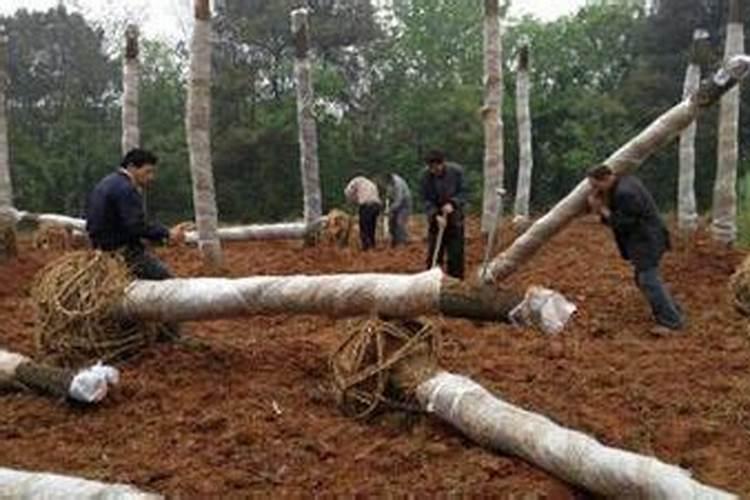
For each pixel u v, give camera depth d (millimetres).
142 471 7219
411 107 47219
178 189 44875
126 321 9734
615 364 10023
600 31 51844
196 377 9320
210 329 11391
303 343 10492
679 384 9367
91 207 10000
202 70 15219
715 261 16641
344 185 46562
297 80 19609
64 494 6184
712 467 7426
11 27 50594
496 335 11133
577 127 44812
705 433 8062
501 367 9766
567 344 10828
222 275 15539
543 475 6980
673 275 15727
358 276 8828
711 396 9008
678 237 20312
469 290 8172
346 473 7168
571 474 6734
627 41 52125
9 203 17328
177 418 8234
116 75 52688
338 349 8578
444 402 7781
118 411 8531
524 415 7324
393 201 21016
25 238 24297
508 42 50625
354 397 8266
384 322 8461
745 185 24844
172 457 7484
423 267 16844
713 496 6117
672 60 46750
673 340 11219
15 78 50594
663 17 47625
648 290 11805
